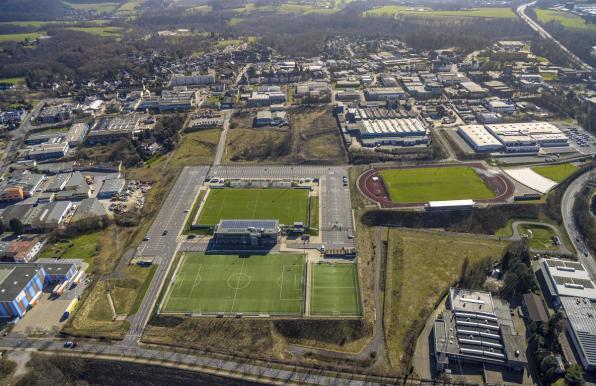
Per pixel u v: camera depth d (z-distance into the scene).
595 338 146.88
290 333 158.62
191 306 170.12
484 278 177.88
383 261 193.12
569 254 193.25
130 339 156.75
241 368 145.00
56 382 141.88
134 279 184.75
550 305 167.38
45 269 184.25
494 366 143.25
